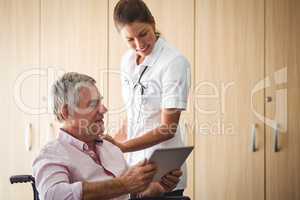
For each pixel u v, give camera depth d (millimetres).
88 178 1875
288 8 3578
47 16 3660
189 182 3637
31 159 3680
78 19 3639
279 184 3605
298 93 3594
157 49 2400
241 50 3588
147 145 2285
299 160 3594
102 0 3623
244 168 3605
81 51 3637
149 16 2326
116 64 3613
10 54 3678
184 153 2014
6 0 3670
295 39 3582
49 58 3662
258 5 3580
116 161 2049
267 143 3602
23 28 3674
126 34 2314
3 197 3688
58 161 1811
